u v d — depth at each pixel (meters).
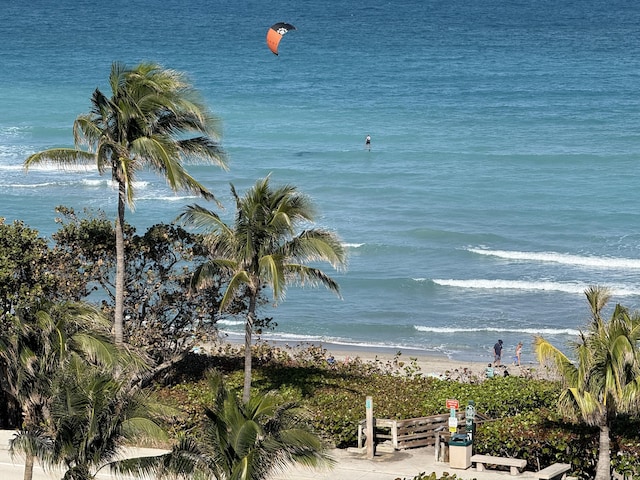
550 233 114.00
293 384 53.16
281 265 43.59
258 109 196.75
